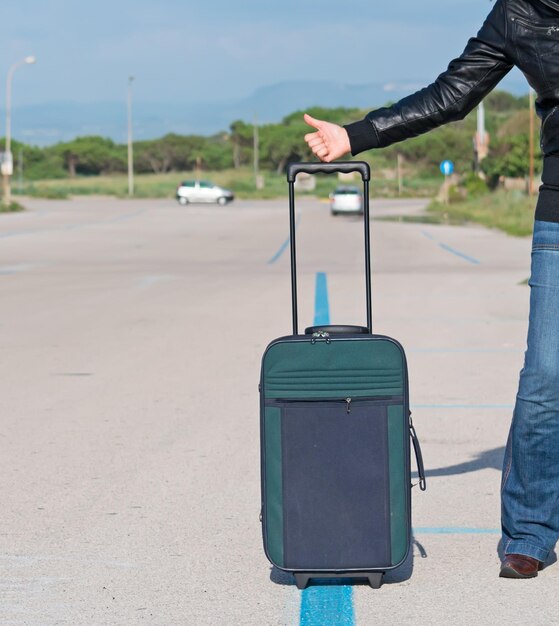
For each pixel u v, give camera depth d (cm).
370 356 474
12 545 564
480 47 506
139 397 973
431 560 538
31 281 2197
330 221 5509
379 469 477
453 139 13162
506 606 475
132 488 674
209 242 3741
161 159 15750
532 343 506
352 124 509
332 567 481
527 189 6994
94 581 510
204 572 522
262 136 15412
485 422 867
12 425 859
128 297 1869
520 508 516
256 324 1491
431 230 4631
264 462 482
